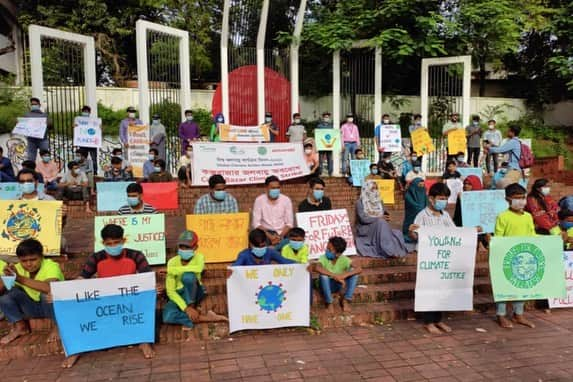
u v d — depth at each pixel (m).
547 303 6.50
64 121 13.65
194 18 22.22
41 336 5.21
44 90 13.12
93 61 13.19
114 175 10.66
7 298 5.08
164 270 6.15
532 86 22.30
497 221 5.97
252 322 5.40
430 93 16.42
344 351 5.00
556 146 19.06
